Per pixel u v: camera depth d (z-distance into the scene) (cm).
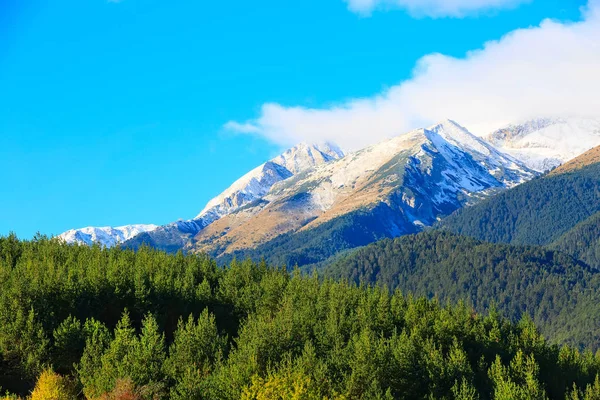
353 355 10569
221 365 9375
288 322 11294
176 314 13250
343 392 9456
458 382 11081
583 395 12262
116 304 12419
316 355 10881
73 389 9056
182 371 9369
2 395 9281
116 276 12688
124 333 9981
